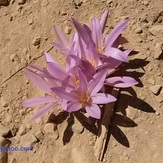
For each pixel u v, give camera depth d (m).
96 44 0.33
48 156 0.31
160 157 0.30
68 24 0.38
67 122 0.32
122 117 0.31
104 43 0.33
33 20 0.39
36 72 0.35
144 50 0.34
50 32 0.38
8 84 0.36
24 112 0.34
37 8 0.40
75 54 0.32
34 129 0.33
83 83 0.30
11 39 0.38
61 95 0.30
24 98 0.35
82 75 0.30
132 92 0.32
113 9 0.38
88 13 0.38
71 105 0.30
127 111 0.32
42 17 0.39
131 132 0.31
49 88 0.32
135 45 0.35
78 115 0.32
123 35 0.35
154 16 0.36
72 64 0.32
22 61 0.37
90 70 0.31
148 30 0.36
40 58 0.36
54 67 0.31
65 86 0.31
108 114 0.31
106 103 0.32
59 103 0.32
